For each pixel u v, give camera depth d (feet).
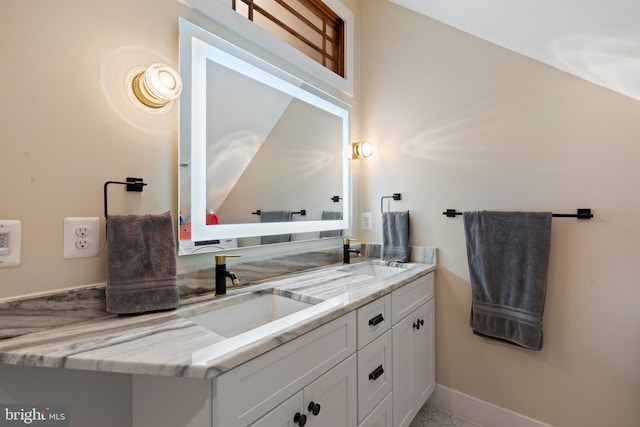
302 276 4.88
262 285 4.25
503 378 5.15
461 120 5.59
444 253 5.78
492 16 4.59
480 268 5.13
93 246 2.94
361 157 6.82
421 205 6.08
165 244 3.17
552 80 4.69
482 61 5.36
